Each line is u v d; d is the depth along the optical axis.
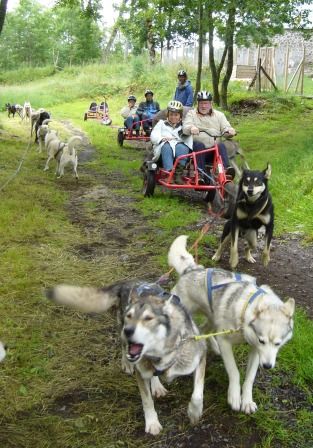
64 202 8.60
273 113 18.94
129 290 3.39
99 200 8.80
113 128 19.20
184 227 7.21
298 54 28.20
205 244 6.51
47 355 4.04
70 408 3.46
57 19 56.59
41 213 7.61
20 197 8.37
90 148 14.92
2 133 16.56
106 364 3.93
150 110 15.54
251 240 5.81
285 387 3.61
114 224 7.41
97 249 6.38
